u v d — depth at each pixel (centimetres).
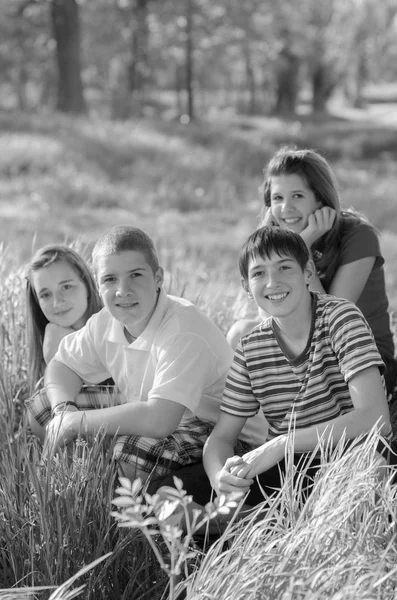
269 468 272
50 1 2931
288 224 379
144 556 247
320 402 282
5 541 244
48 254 353
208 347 304
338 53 4634
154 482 293
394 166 2372
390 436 273
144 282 297
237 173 1991
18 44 3253
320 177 373
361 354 272
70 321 354
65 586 199
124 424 293
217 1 3253
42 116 2356
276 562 200
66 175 1719
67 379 331
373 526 219
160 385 294
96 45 3394
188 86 3391
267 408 292
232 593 192
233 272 790
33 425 334
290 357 284
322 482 227
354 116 4541
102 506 250
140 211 1536
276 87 4534
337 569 192
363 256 369
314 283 368
